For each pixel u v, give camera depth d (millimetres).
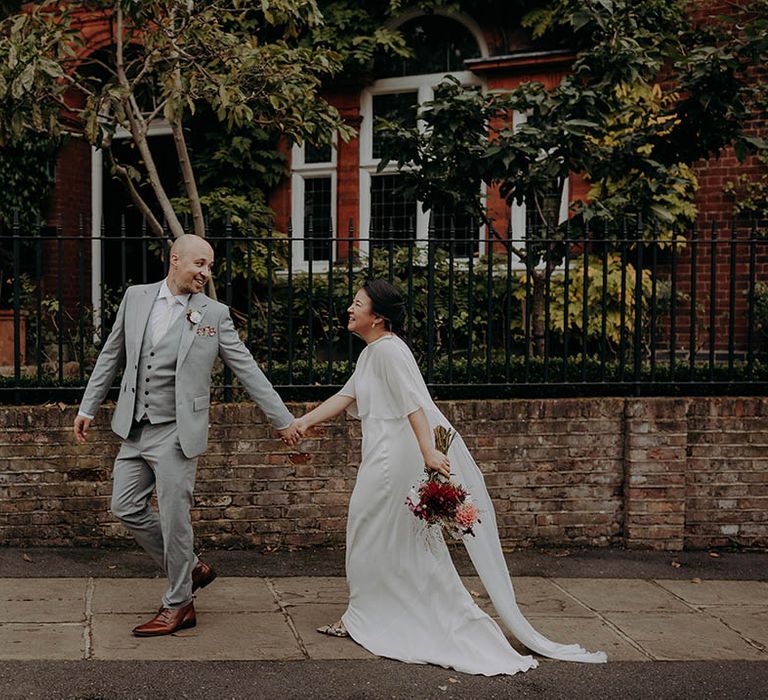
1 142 6566
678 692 4039
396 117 10883
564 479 6355
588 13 7324
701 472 6473
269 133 10906
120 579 5391
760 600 5441
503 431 6285
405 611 4391
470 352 6406
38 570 5508
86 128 6387
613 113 8008
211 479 6102
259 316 9109
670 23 8789
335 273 9703
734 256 6469
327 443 6188
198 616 4801
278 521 6168
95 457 6000
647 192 7578
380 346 4473
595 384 6492
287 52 6840
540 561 6082
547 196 7891
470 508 4191
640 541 6367
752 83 9344
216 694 3820
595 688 4055
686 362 7137
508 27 10422
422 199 7676
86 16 9742
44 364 8273
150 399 4441
